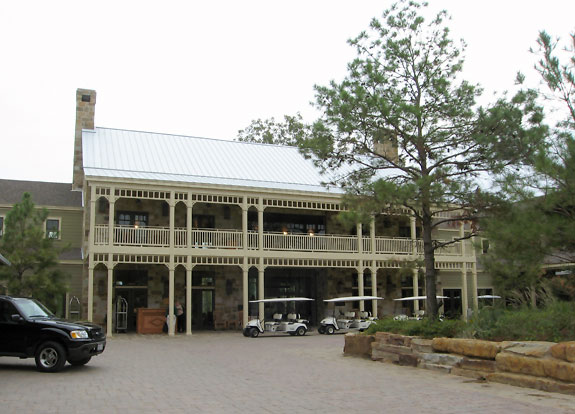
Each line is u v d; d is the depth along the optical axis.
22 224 21.38
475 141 14.40
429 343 12.96
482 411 7.89
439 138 14.88
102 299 25.91
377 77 14.99
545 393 9.30
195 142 31.89
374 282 28.30
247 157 31.36
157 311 25.52
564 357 9.41
